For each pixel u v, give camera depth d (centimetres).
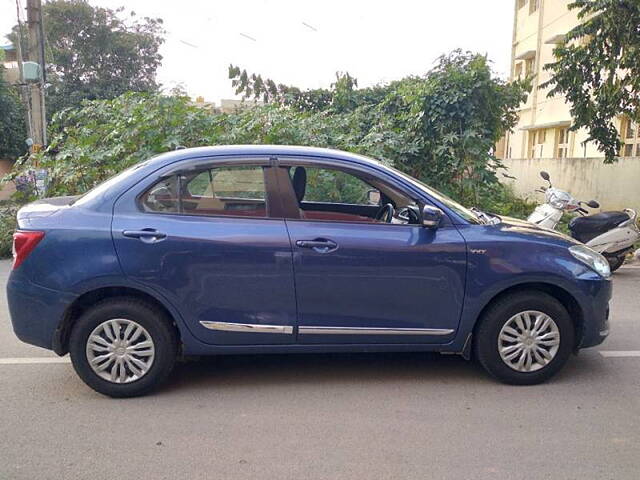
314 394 420
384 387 432
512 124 1180
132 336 410
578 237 827
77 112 1012
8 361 488
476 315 423
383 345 425
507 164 1691
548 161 1493
